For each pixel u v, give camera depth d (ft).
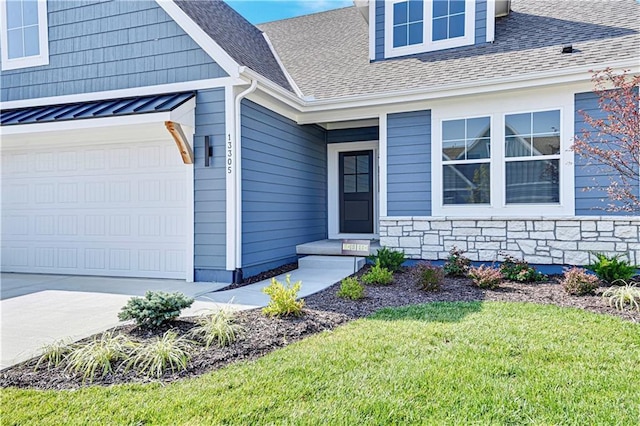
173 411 8.94
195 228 24.04
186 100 22.86
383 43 31.94
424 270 21.17
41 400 9.55
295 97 27.40
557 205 24.30
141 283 23.77
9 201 28.89
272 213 27.30
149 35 24.93
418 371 10.71
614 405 8.99
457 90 25.38
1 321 16.06
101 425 8.49
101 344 11.76
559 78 23.13
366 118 29.48
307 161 32.55
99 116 22.70
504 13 32.04
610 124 20.25
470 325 14.44
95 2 26.12
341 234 35.35
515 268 22.86
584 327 14.07
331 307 17.34
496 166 25.58
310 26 41.45
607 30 25.93
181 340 12.73
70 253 27.48
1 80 28.48
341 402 9.23
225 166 23.35
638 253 22.27
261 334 13.65
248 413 8.79
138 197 25.86
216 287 22.36
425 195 27.50
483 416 8.64
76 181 27.32
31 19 27.78
